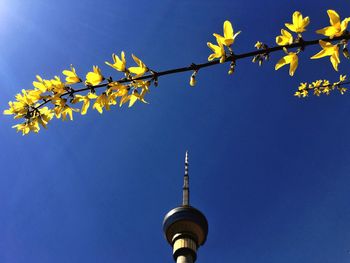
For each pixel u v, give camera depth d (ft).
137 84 13.04
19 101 14.23
